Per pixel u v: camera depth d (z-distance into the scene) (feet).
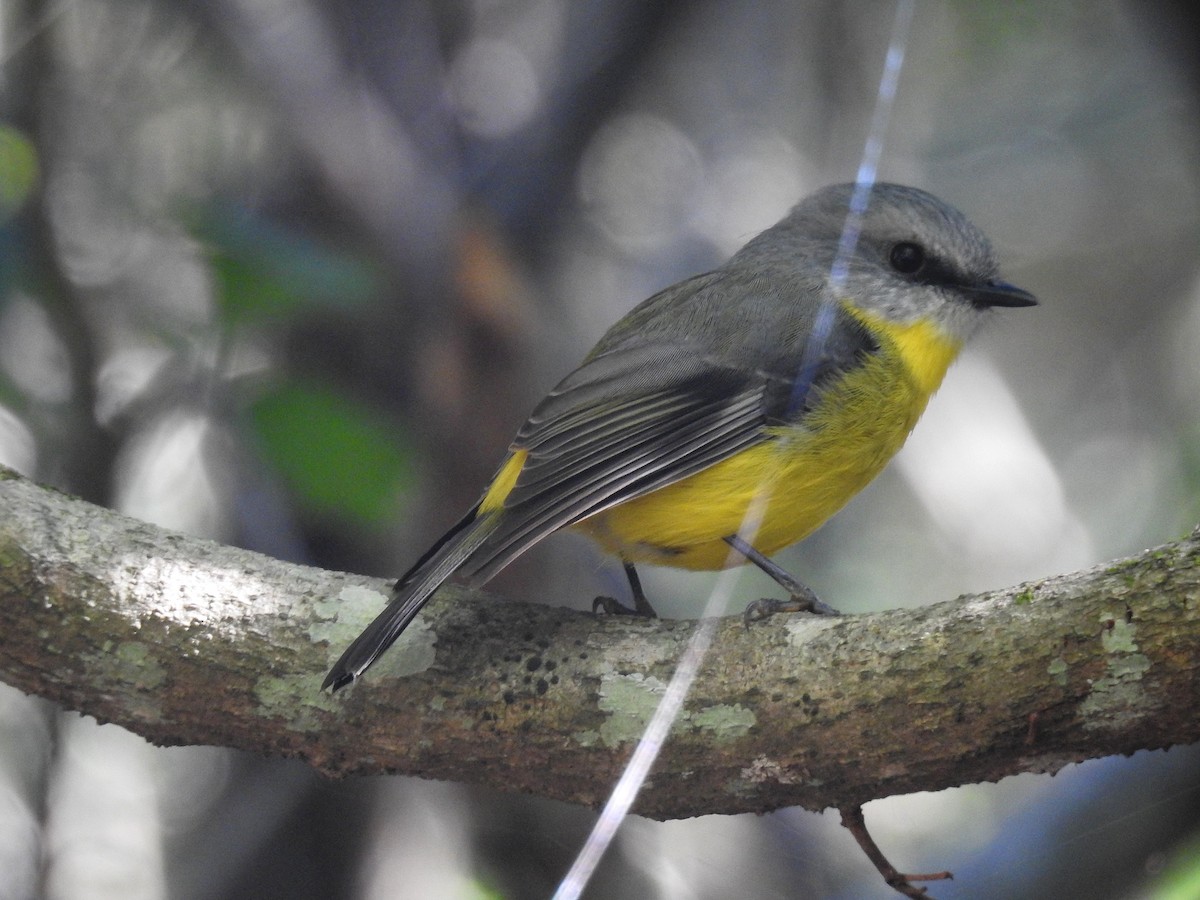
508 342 34.06
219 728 22.43
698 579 44.11
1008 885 30.25
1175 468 41.29
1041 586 19.70
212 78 39.93
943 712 19.71
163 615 22.20
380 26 34.96
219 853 33.99
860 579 46.01
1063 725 19.22
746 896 36.63
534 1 41.24
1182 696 18.62
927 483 48.08
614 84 36.76
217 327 28.86
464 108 38.47
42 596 22.09
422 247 33.68
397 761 22.15
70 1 36.83
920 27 48.34
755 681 20.80
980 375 50.16
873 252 29.94
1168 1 33.45
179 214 28.99
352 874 33.60
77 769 38.52
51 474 34.01
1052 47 50.37
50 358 36.73
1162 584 18.83
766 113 47.62
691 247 45.96
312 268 27.81
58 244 34.47
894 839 38.34
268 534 33.91
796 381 27.20
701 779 21.08
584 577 39.70
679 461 26.27
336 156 33.91
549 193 36.65
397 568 34.09
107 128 39.32
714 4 43.91
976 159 51.44
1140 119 50.26
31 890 35.88
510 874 34.58
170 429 35.50
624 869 35.63
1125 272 51.78
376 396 34.06
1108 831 29.58
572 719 21.49
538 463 25.59
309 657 22.12
